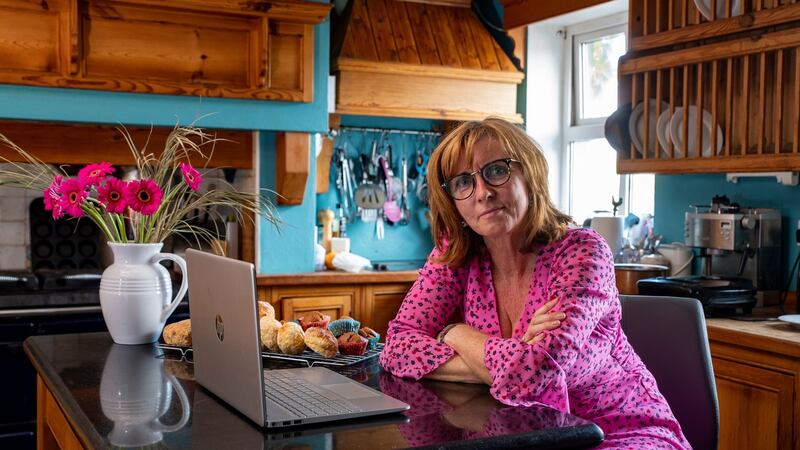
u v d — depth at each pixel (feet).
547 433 4.17
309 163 13.32
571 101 16.06
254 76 12.64
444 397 5.02
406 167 16.31
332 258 14.33
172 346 6.44
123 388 5.19
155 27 12.14
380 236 16.17
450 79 15.24
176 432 4.16
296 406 4.53
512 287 6.04
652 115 12.21
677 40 11.33
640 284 10.93
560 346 5.08
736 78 11.39
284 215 13.51
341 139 15.78
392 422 4.39
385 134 16.12
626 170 12.16
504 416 4.52
